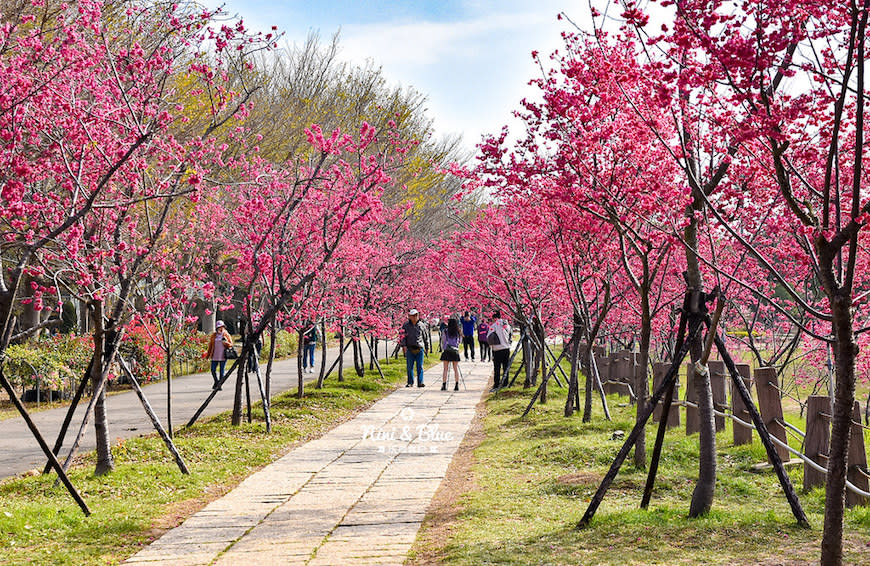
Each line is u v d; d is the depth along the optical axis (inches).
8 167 320.8
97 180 378.9
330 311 743.7
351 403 727.1
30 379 756.6
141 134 367.2
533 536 269.0
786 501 311.7
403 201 1019.3
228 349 844.0
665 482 351.6
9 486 373.7
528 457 432.8
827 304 514.3
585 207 328.8
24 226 323.0
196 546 283.1
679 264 526.3
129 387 897.5
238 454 468.1
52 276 370.0
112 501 350.3
